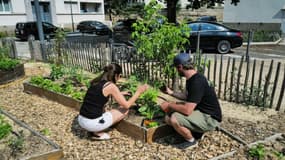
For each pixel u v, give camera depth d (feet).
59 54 29.60
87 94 12.09
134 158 10.77
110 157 10.92
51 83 19.15
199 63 17.79
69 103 16.49
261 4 71.97
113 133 12.91
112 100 13.93
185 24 17.60
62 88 18.21
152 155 10.93
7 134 11.76
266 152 10.79
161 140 12.01
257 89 16.15
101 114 11.92
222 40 39.29
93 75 24.50
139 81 19.65
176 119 10.93
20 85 22.65
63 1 95.91
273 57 36.09
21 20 81.76
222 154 10.80
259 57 36.11
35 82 19.77
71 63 29.78
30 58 36.17
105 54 25.23
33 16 86.07
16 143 10.70
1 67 22.52
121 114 12.58
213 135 12.31
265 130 12.90
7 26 78.69
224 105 16.42
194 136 11.75
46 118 15.07
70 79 20.77
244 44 50.90
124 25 46.14
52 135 12.96
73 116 15.26
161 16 17.74
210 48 39.50
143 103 13.79
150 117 12.67
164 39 16.87
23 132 12.49
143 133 11.74
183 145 11.53
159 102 15.17
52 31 65.62
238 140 11.75
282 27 69.46
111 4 127.54
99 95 11.73
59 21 95.71
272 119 14.26
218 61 32.68
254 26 74.69
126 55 22.53
